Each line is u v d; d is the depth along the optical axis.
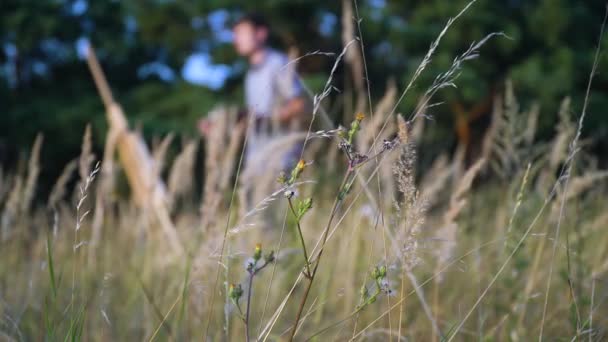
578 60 14.51
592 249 2.25
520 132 2.24
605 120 13.18
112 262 2.58
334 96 6.88
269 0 14.73
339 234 2.58
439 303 2.21
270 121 3.52
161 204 2.76
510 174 2.28
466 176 1.92
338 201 1.22
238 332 1.94
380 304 2.19
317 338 1.88
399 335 1.46
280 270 2.47
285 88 3.57
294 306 2.39
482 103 14.64
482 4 14.50
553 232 2.16
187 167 2.87
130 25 20.64
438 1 14.69
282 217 2.70
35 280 2.38
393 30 14.59
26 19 18.12
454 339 1.99
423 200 1.38
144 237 2.86
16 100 18.12
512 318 1.98
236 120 3.07
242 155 1.47
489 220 3.00
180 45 17.97
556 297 2.18
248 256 2.15
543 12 14.82
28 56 19.42
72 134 16.66
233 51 16.59
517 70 14.20
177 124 15.11
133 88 20.66
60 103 18.02
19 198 2.85
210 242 1.92
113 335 2.10
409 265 1.44
